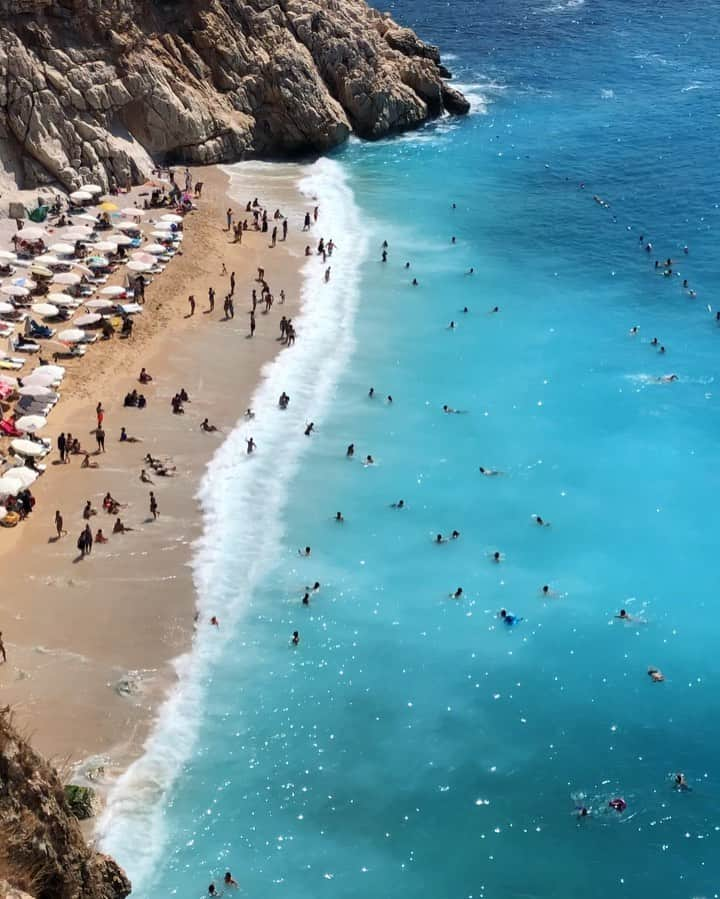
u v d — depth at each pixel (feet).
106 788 132.77
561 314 256.52
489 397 222.89
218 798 134.31
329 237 290.76
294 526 183.21
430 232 297.94
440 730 146.51
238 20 343.05
